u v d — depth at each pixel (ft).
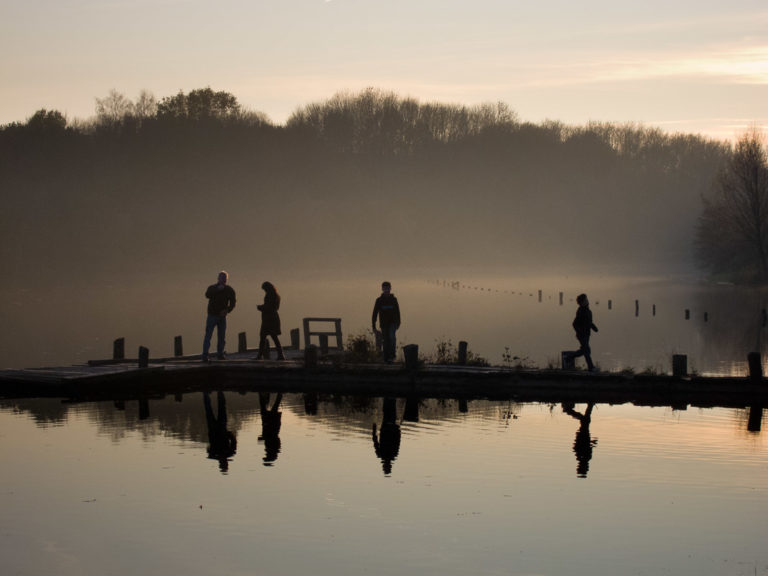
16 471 50.85
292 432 61.46
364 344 88.33
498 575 36.01
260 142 441.27
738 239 269.23
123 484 48.21
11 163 391.86
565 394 77.20
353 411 69.77
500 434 60.70
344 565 37.06
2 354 122.11
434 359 98.22
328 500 45.37
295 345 107.55
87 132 434.30
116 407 71.72
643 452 55.11
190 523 42.09
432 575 36.01
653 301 243.40
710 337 144.66
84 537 40.37
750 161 258.98
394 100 492.54
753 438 58.95
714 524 41.81
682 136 545.85
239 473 50.34
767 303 227.20
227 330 163.43
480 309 214.90
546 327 162.61
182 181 409.69
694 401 74.28
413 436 59.93
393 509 43.96
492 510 43.78
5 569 36.83
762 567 36.76
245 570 36.63
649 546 39.09
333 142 467.93
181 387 82.99
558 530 41.04
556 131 531.09
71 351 126.00
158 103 453.17
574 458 53.57
